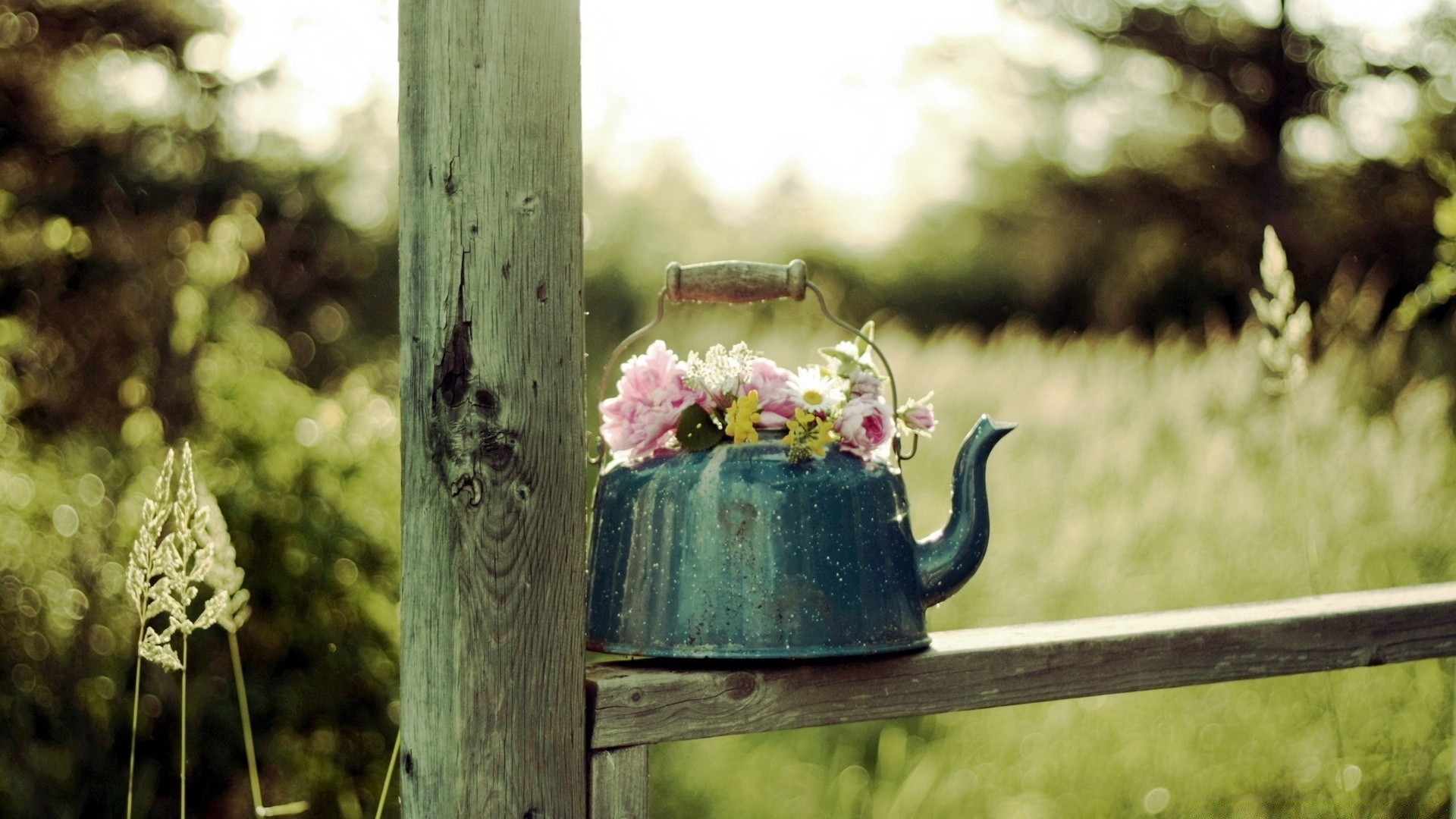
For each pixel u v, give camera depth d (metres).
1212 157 15.88
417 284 1.09
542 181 1.10
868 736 2.98
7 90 5.96
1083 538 3.49
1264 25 15.48
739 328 8.21
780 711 1.22
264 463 2.50
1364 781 2.59
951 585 1.34
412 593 1.11
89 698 2.43
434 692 1.09
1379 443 3.58
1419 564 3.34
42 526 2.77
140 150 6.31
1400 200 12.86
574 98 1.12
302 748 2.45
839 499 1.24
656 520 1.25
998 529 3.78
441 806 1.09
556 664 1.11
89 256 4.00
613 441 1.32
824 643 1.21
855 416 1.29
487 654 1.08
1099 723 2.81
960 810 2.62
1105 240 16.81
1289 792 2.63
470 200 1.07
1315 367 4.15
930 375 5.33
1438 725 2.68
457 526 1.07
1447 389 4.01
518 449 1.09
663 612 1.23
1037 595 3.41
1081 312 17.05
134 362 3.68
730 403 1.29
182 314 2.74
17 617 2.54
